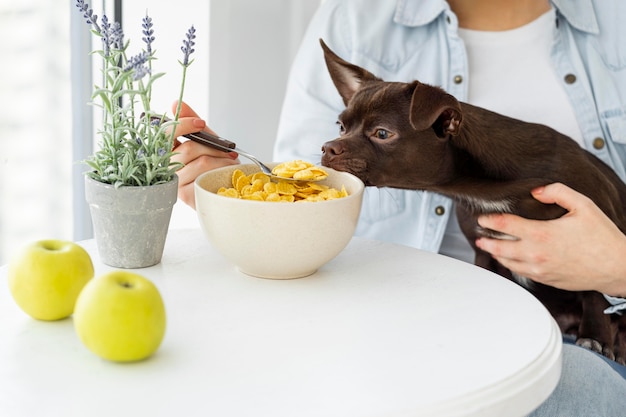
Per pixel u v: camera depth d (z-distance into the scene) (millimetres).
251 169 1193
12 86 1826
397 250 1233
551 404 1186
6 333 893
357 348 881
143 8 1857
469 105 1433
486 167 1386
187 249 1189
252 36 1997
